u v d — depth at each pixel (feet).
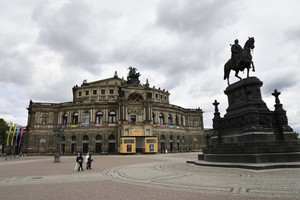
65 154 257.55
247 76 90.58
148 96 283.59
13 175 73.82
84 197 38.83
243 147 77.82
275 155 70.95
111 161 135.74
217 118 98.43
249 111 79.61
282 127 81.46
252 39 92.53
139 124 259.60
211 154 88.94
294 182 45.21
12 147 289.12
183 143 319.47
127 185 50.14
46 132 278.67
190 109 344.49
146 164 107.34
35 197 39.58
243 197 35.42
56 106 289.33
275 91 86.48
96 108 280.51
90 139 270.67
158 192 41.34
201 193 39.29
